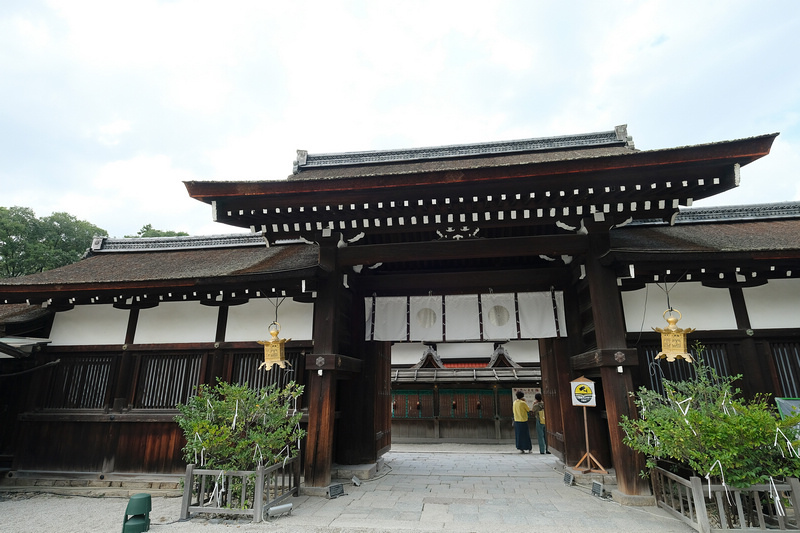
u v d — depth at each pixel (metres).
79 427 8.27
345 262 8.02
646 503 6.02
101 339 8.77
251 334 8.47
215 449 5.93
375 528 5.18
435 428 17.69
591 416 8.16
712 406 5.42
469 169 6.59
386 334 9.04
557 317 8.59
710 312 7.43
